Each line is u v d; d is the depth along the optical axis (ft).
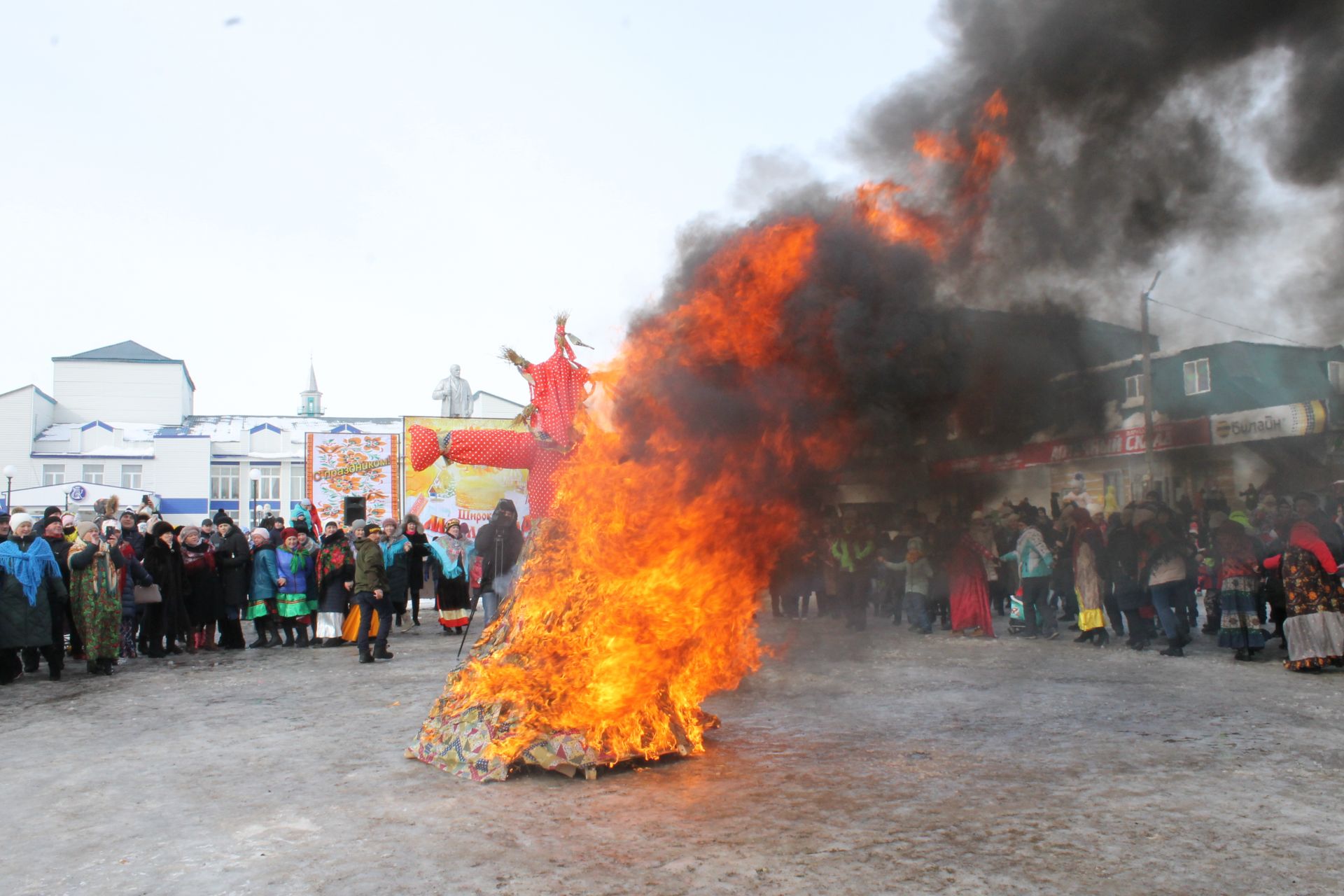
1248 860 12.21
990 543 42.42
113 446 165.78
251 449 164.76
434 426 62.23
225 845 13.57
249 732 22.17
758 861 12.41
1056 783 16.02
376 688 29.04
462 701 18.47
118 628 34.94
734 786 16.16
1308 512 31.63
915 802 15.03
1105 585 37.93
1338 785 15.79
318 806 15.46
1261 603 33.17
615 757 17.10
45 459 158.51
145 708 26.43
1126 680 27.53
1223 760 17.52
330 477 61.00
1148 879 11.59
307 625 46.55
